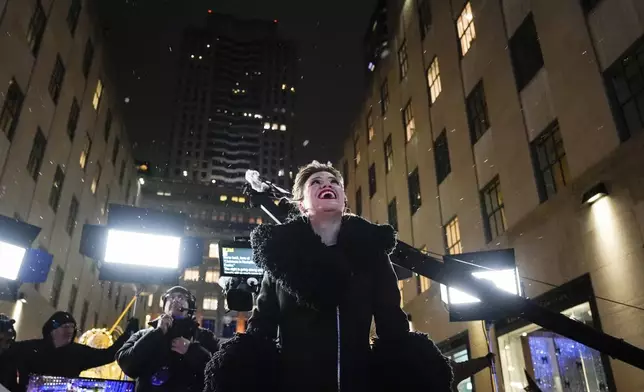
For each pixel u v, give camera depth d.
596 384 10.05
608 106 10.09
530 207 12.30
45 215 23.62
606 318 9.34
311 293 1.51
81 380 3.43
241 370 1.47
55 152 24.69
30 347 4.17
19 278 6.26
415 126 20.47
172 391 3.38
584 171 10.44
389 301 1.65
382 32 31.53
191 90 117.69
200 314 61.94
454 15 18.06
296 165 112.81
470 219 15.12
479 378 12.88
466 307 8.36
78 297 28.86
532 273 11.68
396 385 1.48
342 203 1.76
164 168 107.31
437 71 19.25
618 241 9.35
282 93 121.75
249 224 74.19
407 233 20.06
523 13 13.64
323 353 1.50
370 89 27.20
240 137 114.25
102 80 32.28
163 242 5.94
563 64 11.60
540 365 11.34
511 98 13.74
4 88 19.06
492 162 14.38
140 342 3.41
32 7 21.39
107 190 35.53
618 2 10.20
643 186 8.95
